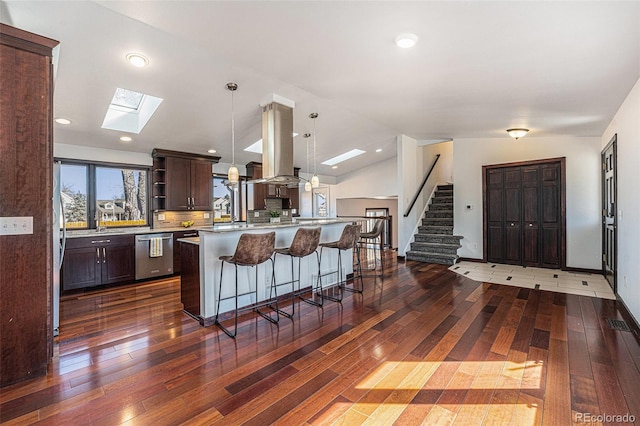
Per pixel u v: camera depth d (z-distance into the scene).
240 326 3.03
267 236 3.05
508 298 3.83
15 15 2.23
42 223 2.08
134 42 2.68
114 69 3.04
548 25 1.99
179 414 1.73
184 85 3.50
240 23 2.11
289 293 3.99
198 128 4.70
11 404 1.81
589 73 2.69
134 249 4.71
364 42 2.34
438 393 1.91
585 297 3.84
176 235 5.21
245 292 3.48
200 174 5.80
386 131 6.21
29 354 2.06
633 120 3.05
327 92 3.54
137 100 4.40
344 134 6.07
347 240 4.08
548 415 1.69
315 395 1.90
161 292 4.23
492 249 6.10
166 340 2.70
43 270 2.10
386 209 9.42
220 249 3.22
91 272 4.31
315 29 2.17
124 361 2.32
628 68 2.57
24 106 1.99
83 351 2.49
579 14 1.84
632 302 3.08
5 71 1.93
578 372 2.12
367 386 1.99
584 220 5.19
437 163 8.58
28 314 2.06
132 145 5.00
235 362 2.31
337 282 4.66
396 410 1.75
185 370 2.20
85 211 4.84
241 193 6.94
